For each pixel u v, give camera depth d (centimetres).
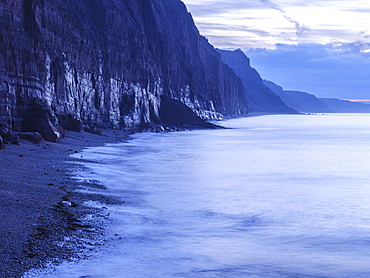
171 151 5291
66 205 1989
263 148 6091
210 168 3791
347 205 2341
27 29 5181
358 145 6850
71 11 7375
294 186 2941
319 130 12225
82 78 7356
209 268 1359
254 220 1992
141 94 10181
